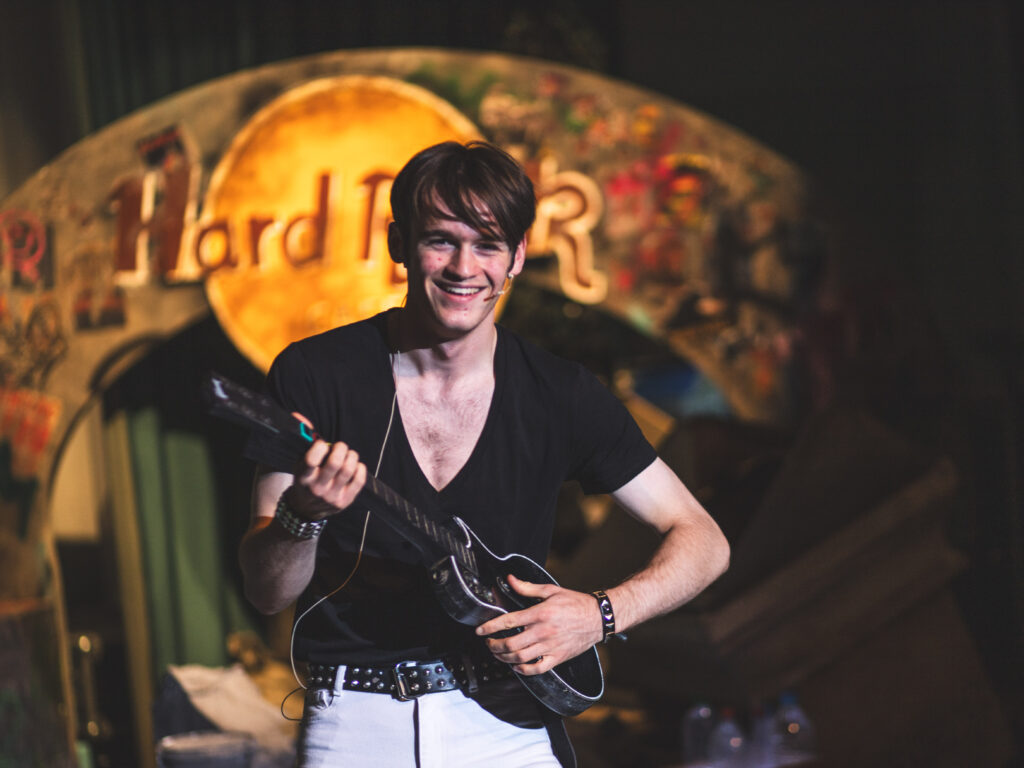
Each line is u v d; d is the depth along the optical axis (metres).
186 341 6.07
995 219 6.29
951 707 3.97
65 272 4.50
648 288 4.61
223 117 4.50
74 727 4.49
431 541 1.54
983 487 5.66
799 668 3.87
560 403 1.71
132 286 4.49
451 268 1.54
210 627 6.04
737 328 4.64
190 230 4.48
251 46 6.17
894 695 3.93
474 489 1.66
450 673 1.62
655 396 6.90
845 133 6.84
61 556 6.70
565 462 1.73
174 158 4.50
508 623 1.55
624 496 1.80
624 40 7.01
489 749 1.62
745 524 3.99
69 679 4.50
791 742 3.69
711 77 6.98
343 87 4.52
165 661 5.89
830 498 3.99
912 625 4.02
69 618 6.53
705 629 3.76
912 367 4.68
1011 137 6.23
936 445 4.70
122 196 4.51
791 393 4.64
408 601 1.61
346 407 1.63
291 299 4.46
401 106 4.53
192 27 6.10
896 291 4.68
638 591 1.67
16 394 4.46
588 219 4.59
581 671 1.71
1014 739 4.18
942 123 6.55
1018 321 6.15
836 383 4.65
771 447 4.55
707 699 4.01
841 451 4.05
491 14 6.68
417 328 1.64
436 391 1.67
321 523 1.44
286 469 1.53
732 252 4.64
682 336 4.62
